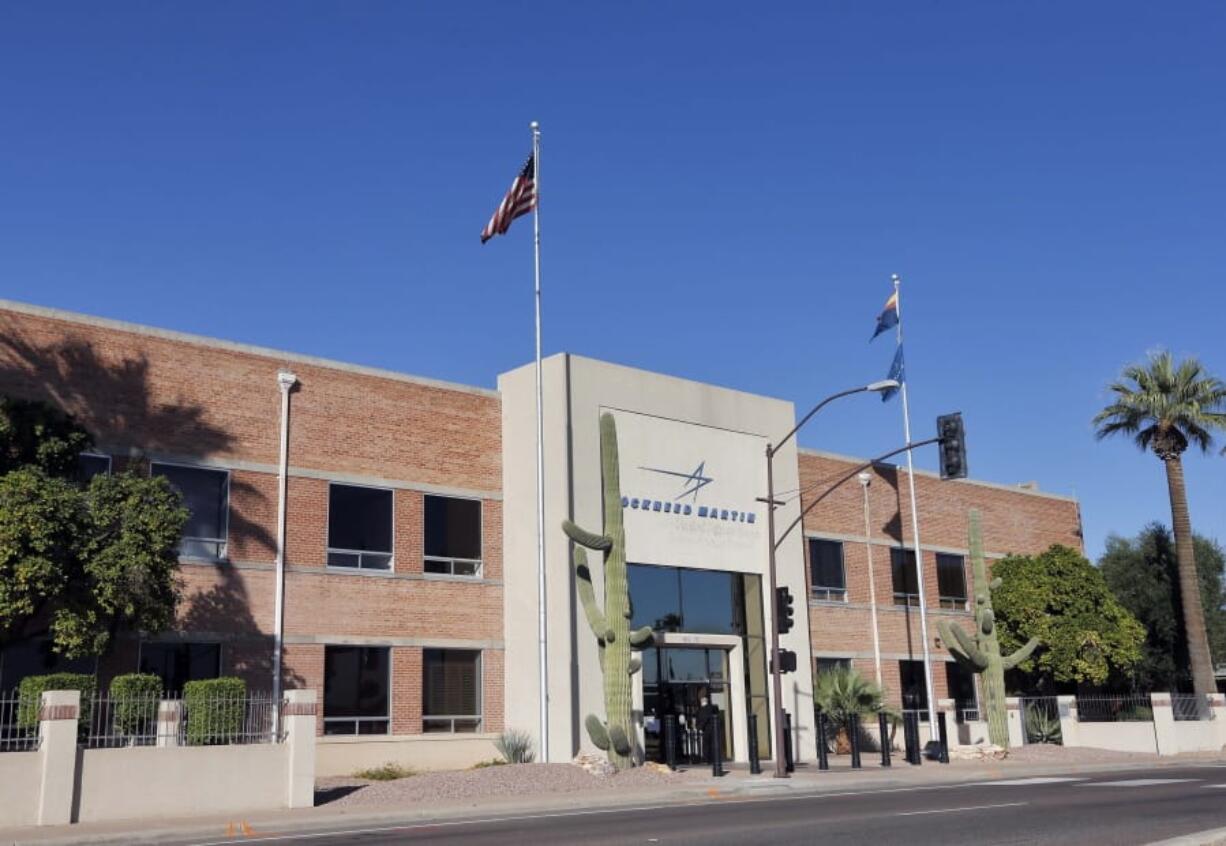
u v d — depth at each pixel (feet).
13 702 68.69
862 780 86.79
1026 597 142.41
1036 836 47.24
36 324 84.17
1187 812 56.49
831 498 135.33
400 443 102.32
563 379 105.40
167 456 88.38
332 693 93.81
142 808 65.77
